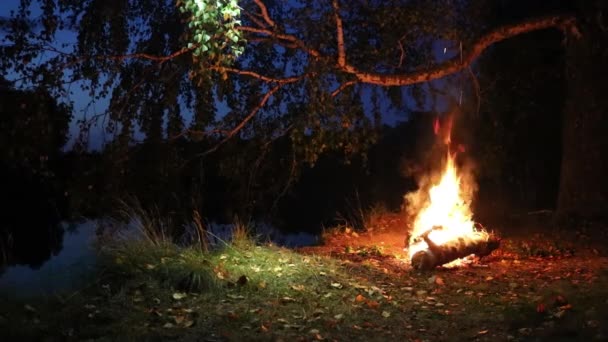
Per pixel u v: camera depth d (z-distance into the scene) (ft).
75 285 24.52
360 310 23.94
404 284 28.35
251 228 35.32
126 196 36.19
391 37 38.45
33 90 34.09
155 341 19.79
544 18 39.63
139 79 37.47
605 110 40.60
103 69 36.22
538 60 45.93
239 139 40.04
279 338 20.40
